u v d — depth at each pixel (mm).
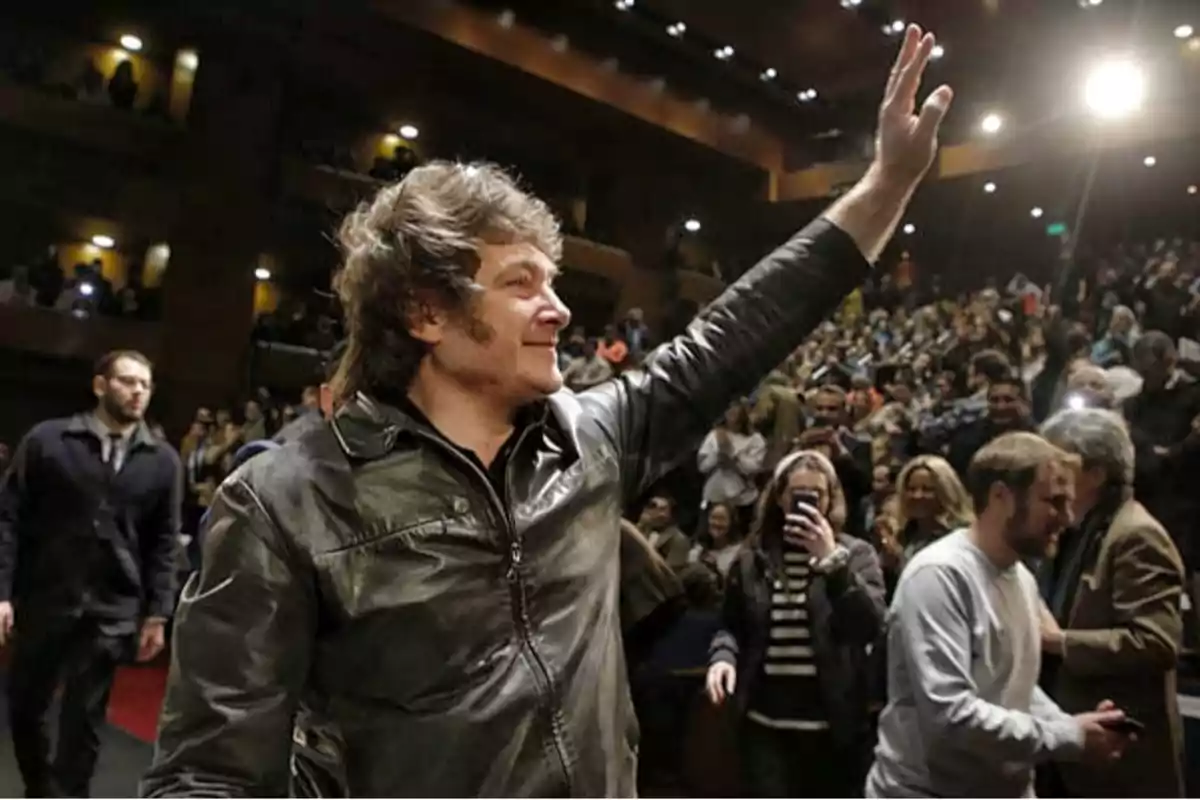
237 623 860
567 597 958
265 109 13180
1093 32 11953
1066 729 1732
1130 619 2041
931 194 14016
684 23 13953
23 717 3227
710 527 4918
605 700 967
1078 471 2051
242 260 12969
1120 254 12297
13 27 12625
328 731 890
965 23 12312
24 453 3273
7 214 12578
